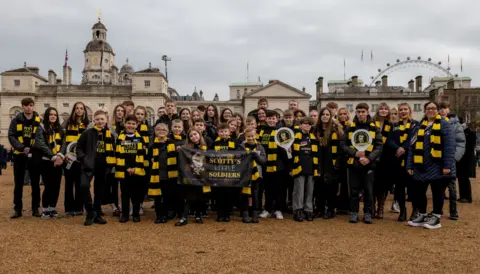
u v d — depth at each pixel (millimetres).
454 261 5422
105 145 8016
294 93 63250
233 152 8086
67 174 8734
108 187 8953
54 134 8570
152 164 8188
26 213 9078
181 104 67562
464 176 10938
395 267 5156
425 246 6184
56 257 5535
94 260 5395
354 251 5875
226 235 6875
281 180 8641
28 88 59219
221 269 5023
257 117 10406
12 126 8438
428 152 7672
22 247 6039
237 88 87562
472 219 8477
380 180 8625
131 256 5574
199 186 7961
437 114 7750
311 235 6906
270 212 9031
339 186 9062
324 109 8672
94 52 84438
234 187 8172
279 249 5949
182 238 6633
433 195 7691
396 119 9023
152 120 58844
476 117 52688
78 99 59688
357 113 8273
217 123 10906
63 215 8859
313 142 8406
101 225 7723
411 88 66188
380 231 7273
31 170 8438
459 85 68625
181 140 8406
